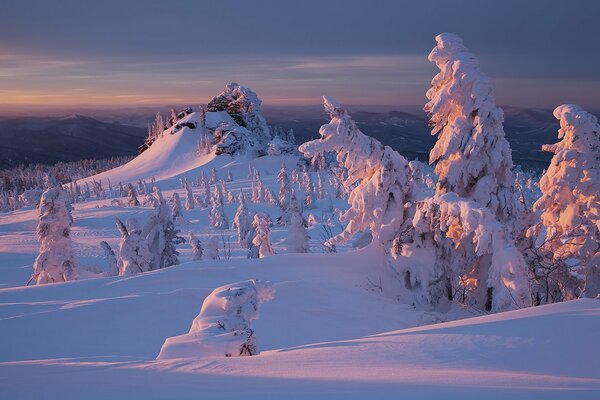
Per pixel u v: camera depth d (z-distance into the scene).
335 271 17.64
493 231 14.05
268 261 18.42
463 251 17.30
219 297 7.57
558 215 19.19
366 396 2.71
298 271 17.55
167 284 16.59
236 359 4.72
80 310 13.76
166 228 30.72
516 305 13.49
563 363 4.57
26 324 12.89
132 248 28.05
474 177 17.67
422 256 17.14
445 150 17.25
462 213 14.58
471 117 17.28
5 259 59.59
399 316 14.70
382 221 17.97
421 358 4.96
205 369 4.02
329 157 158.00
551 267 17.42
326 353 5.40
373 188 17.86
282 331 12.68
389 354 5.21
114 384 3.20
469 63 16.77
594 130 18.44
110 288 16.58
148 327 12.86
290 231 29.73
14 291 17.20
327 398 2.68
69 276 31.92
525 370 4.39
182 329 12.84
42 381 3.32
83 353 11.28
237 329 7.13
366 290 16.41
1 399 2.77
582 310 6.79
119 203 145.12
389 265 17.34
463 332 6.11
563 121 18.83
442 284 17.16
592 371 4.29
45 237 31.70
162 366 4.17
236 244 64.62
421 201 16.52
